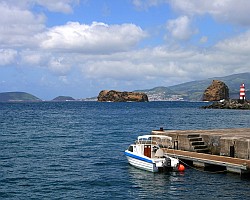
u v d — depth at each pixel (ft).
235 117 392.27
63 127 284.00
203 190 90.68
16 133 236.43
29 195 87.76
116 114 487.20
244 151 106.93
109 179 103.60
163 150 126.62
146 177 105.40
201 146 125.49
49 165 124.36
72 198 85.30
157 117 411.95
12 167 120.47
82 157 140.77
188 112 531.91
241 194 86.38
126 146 173.58
